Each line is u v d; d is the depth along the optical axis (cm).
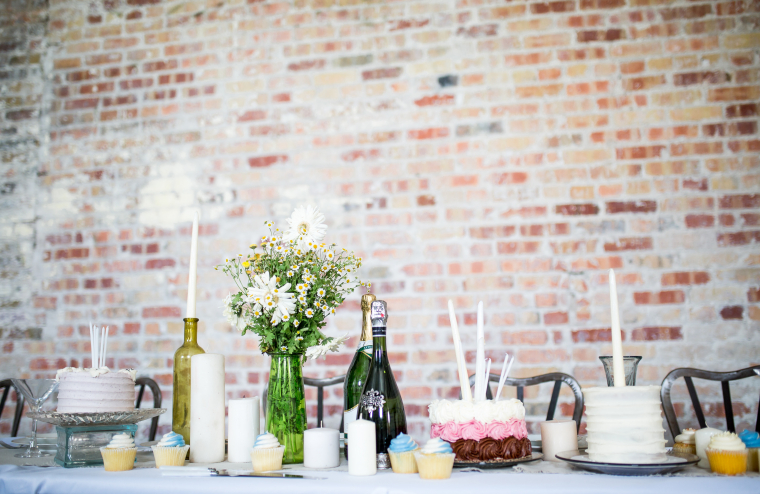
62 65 266
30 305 253
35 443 136
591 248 223
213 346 239
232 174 249
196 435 111
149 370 242
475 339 225
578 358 218
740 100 222
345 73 247
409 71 242
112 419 108
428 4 245
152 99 259
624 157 225
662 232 220
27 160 262
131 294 248
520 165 231
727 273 215
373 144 241
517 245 227
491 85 236
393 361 228
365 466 94
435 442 91
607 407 93
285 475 94
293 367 113
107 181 257
